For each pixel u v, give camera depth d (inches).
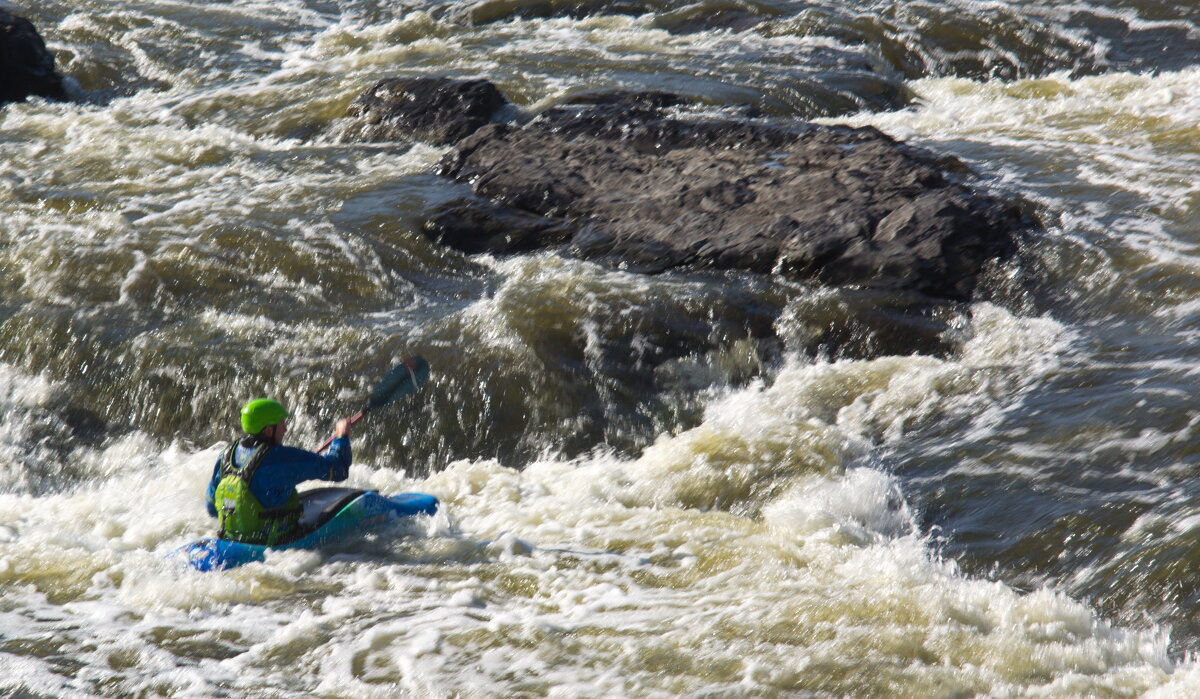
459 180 1660.9
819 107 2121.1
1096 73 2581.2
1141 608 746.2
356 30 2888.8
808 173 1508.4
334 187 1654.8
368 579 820.6
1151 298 1213.7
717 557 832.9
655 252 1369.3
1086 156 1648.6
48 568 852.0
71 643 737.6
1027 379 1082.7
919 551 836.6
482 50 2568.9
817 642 698.8
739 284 1298.0
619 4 2994.6
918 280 1279.5
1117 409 981.2
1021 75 2603.3
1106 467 906.1
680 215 1444.4
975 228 1338.6
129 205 1599.4
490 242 1460.4
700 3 2950.3
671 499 978.1
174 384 1181.1
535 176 1583.4
